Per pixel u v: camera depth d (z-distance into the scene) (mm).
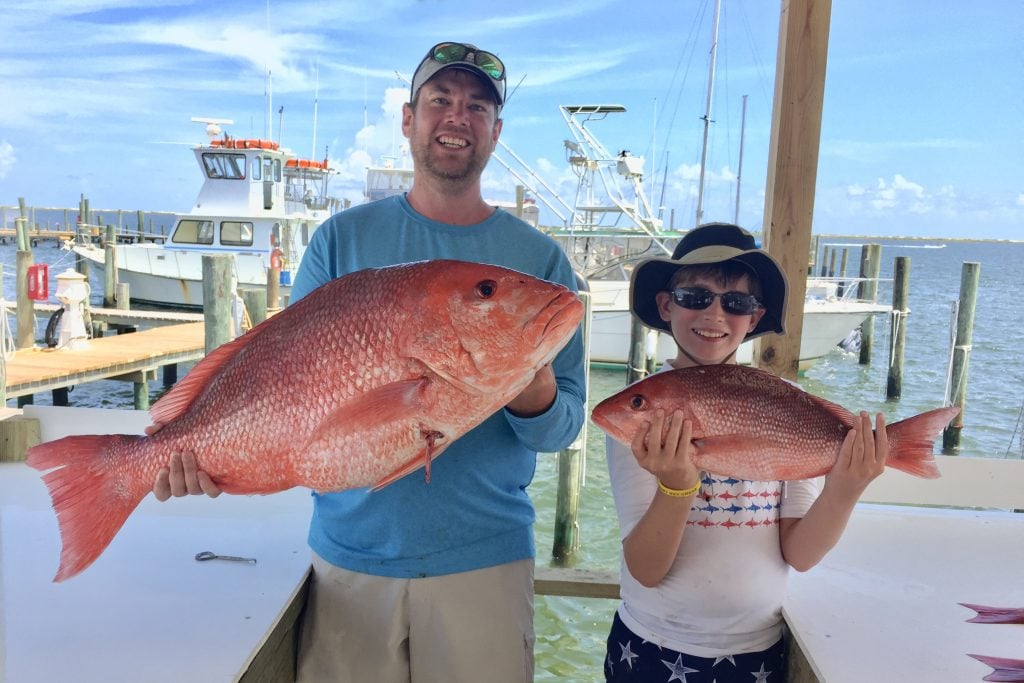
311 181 18016
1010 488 2854
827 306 13836
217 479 1612
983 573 2168
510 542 2102
